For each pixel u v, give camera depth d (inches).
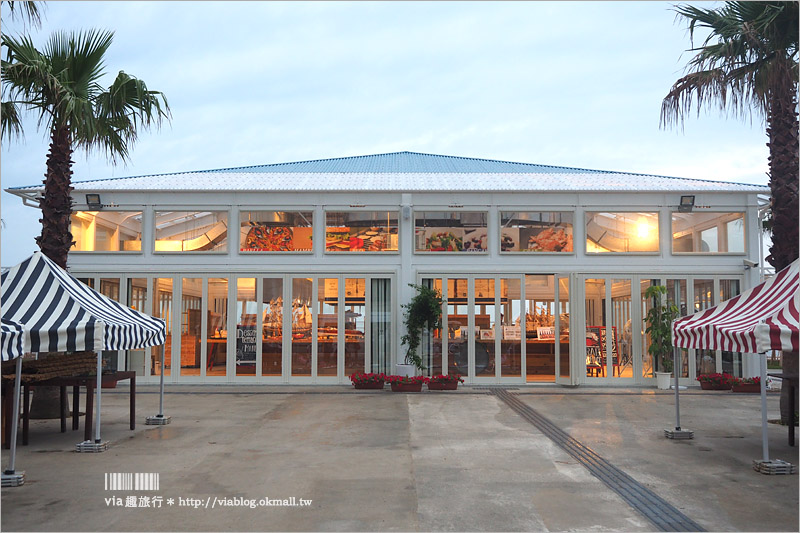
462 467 281.3
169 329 606.9
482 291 609.3
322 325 608.1
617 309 605.0
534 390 562.9
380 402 489.1
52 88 377.7
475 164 855.1
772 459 290.7
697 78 385.1
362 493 241.1
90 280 609.9
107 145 436.1
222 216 616.4
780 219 403.9
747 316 307.9
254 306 609.3
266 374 603.5
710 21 388.2
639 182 672.4
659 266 609.0
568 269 609.9
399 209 614.9
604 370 595.8
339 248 614.5
